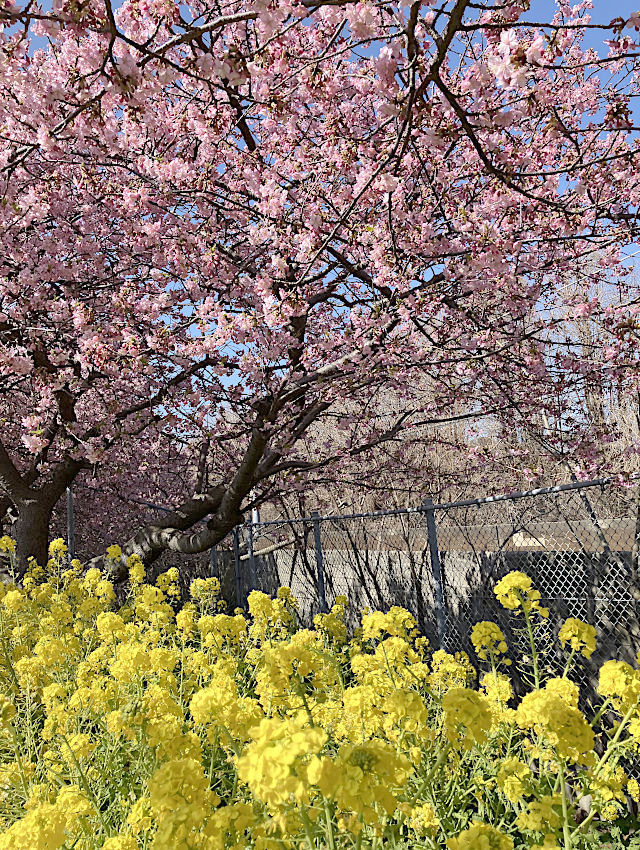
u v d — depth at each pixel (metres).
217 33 3.80
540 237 5.56
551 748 2.32
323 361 6.71
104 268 7.06
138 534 8.23
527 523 5.26
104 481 9.82
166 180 5.75
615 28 2.81
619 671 2.23
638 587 4.36
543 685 4.20
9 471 8.54
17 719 3.28
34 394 8.52
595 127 3.87
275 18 2.95
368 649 4.79
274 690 2.39
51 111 4.10
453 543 6.62
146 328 6.47
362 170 4.82
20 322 6.61
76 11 2.67
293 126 5.89
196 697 2.20
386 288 5.65
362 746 1.48
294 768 1.39
